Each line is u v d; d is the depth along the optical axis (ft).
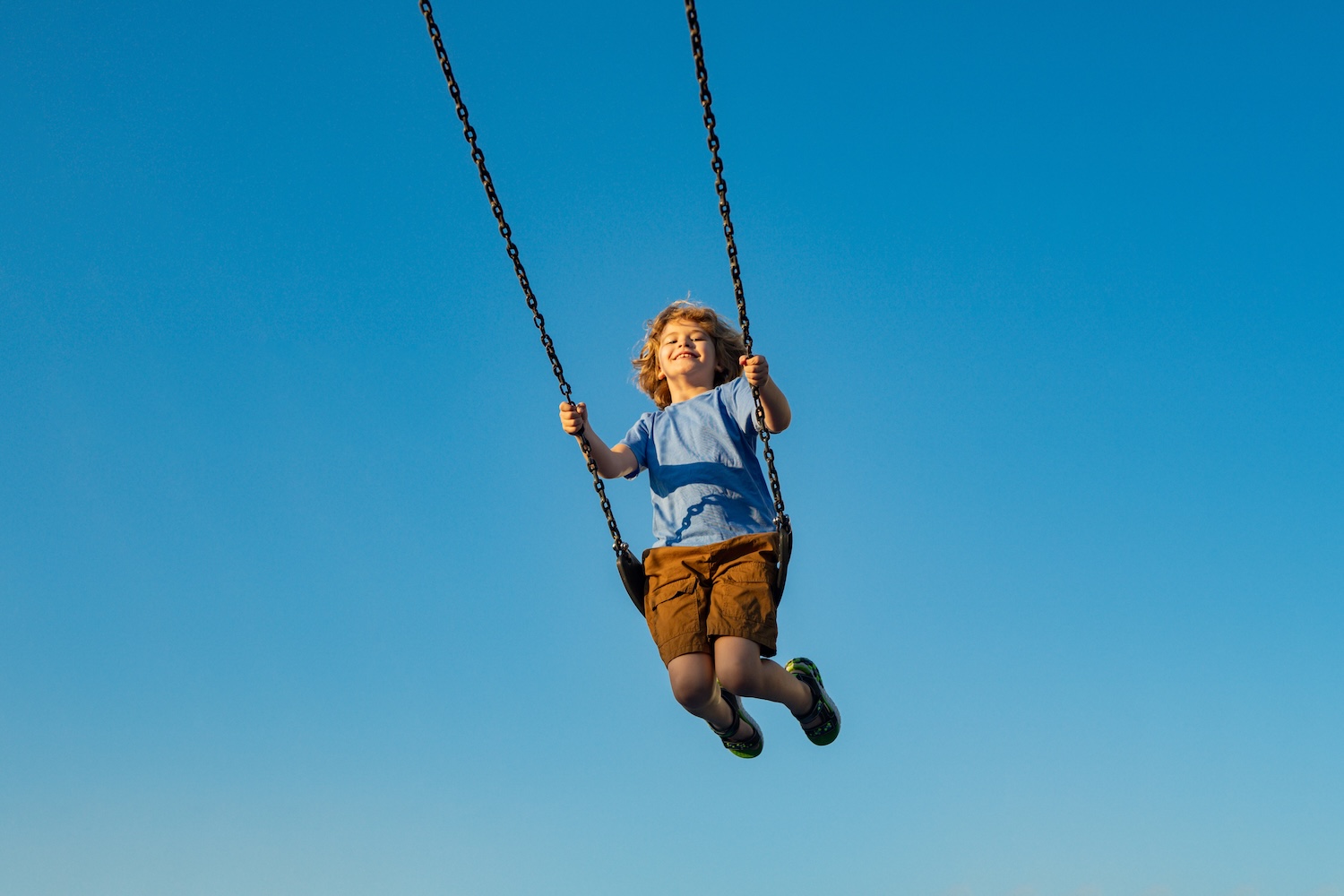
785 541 17.94
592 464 19.02
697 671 17.53
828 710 19.80
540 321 18.86
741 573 17.89
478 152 18.29
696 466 18.94
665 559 18.40
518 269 18.65
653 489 19.30
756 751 20.12
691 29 16.58
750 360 17.76
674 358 20.65
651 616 18.33
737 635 17.39
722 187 17.30
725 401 19.54
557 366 18.94
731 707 19.20
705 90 16.96
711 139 17.11
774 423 18.93
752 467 19.17
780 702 18.51
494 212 18.54
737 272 17.63
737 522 18.44
